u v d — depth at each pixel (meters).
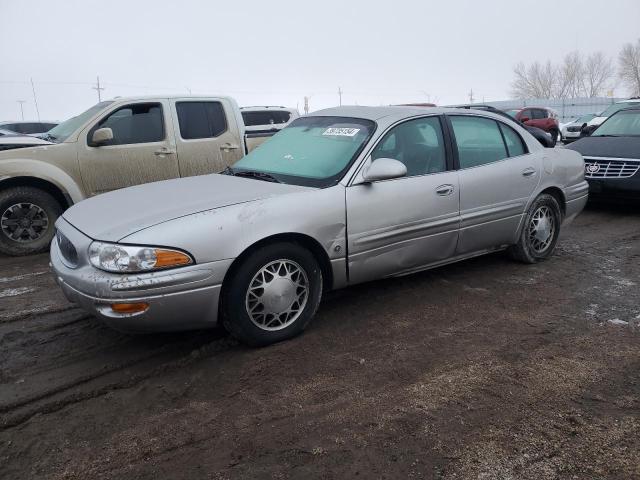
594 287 4.81
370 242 4.02
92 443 2.71
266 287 3.59
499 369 3.36
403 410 2.94
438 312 4.28
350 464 2.52
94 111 6.98
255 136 8.52
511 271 5.25
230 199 3.63
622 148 7.89
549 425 2.78
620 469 2.45
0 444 2.71
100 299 3.18
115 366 3.48
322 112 4.95
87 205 4.02
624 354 3.54
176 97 7.37
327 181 3.94
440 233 4.45
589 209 8.46
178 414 2.95
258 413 2.94
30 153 6.32
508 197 4.94
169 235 3.24
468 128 4.82
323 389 3.16
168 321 3.30
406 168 4.18
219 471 2.49
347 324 4.06
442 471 2.46
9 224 6.25
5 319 4.27
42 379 3.35
